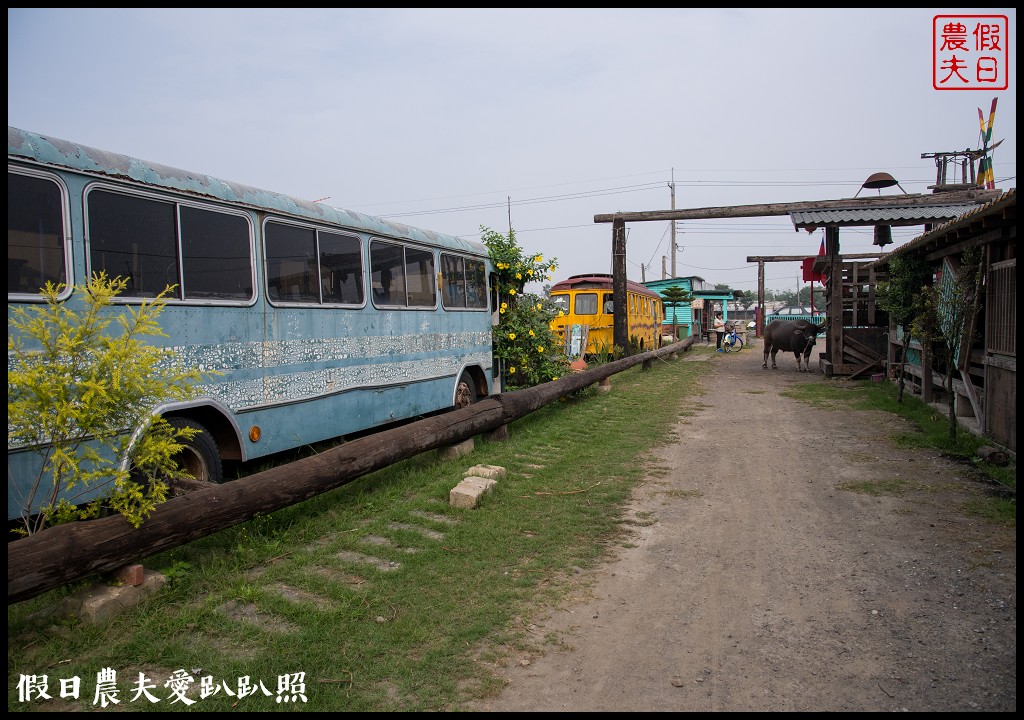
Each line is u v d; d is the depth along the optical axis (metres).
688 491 6.66
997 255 7.68
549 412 11.12
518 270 11.61
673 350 24.81
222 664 3.35
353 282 7.46
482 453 7.96
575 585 4.44
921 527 5.45
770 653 3.59
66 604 3.70
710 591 4.36
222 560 4.52
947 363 8.89
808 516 5.85
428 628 3.77
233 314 5.75
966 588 4.30
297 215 6.54
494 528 5.40
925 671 3.38
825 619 3.96
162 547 3.90
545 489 6.59
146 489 4.46
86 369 3.60
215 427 5.78
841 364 16.58
